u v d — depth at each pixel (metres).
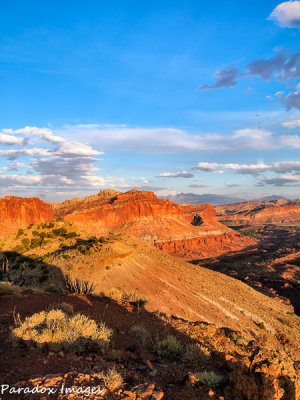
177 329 13.65
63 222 85.56
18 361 5.87
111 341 8.85
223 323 37.62
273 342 36.72
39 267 47.50
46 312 9.25
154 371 7.11
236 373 7.02
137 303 18.58
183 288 50.00
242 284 71.50
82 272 44.91
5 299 11.42
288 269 134.00
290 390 6.84
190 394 6.07
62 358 6.45
